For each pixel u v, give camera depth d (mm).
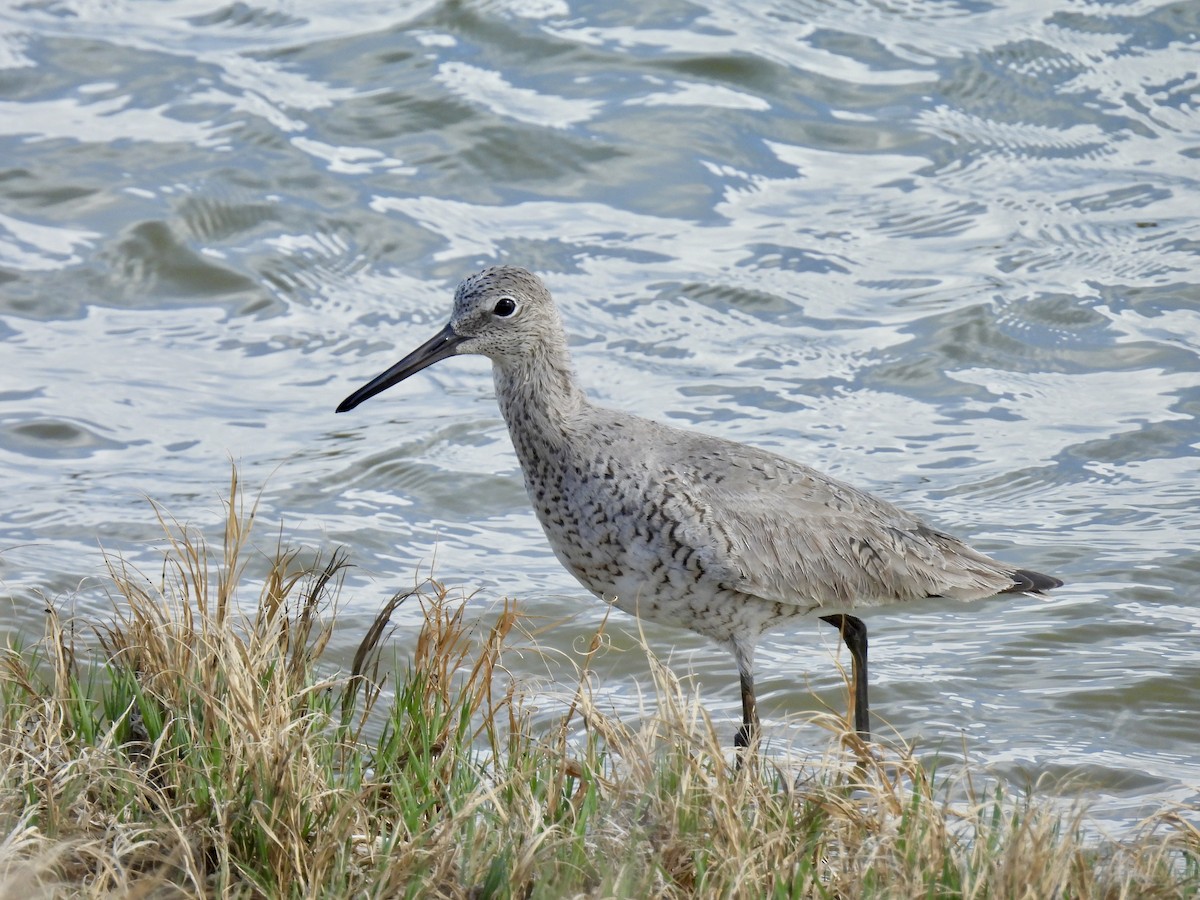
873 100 18984
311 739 7961
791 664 11508
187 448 14109
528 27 19906
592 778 7723
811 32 20047
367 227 17047
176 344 15633
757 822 7566
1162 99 18969
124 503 13172
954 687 11086
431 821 7602
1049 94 19109
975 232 17141
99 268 16406
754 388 14992
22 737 7910
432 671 8781
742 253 16844
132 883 6973
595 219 17344
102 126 18094
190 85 18828
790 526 9773
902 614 12266
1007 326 15836
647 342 15586
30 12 20047
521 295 9828
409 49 19469
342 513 13305
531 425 9875
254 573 12094
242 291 16328
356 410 14914
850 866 7312
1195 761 10109
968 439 14336
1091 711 10734
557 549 10055
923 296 16250
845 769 8039
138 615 8711
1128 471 13906
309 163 17766
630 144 18281
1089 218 17312
